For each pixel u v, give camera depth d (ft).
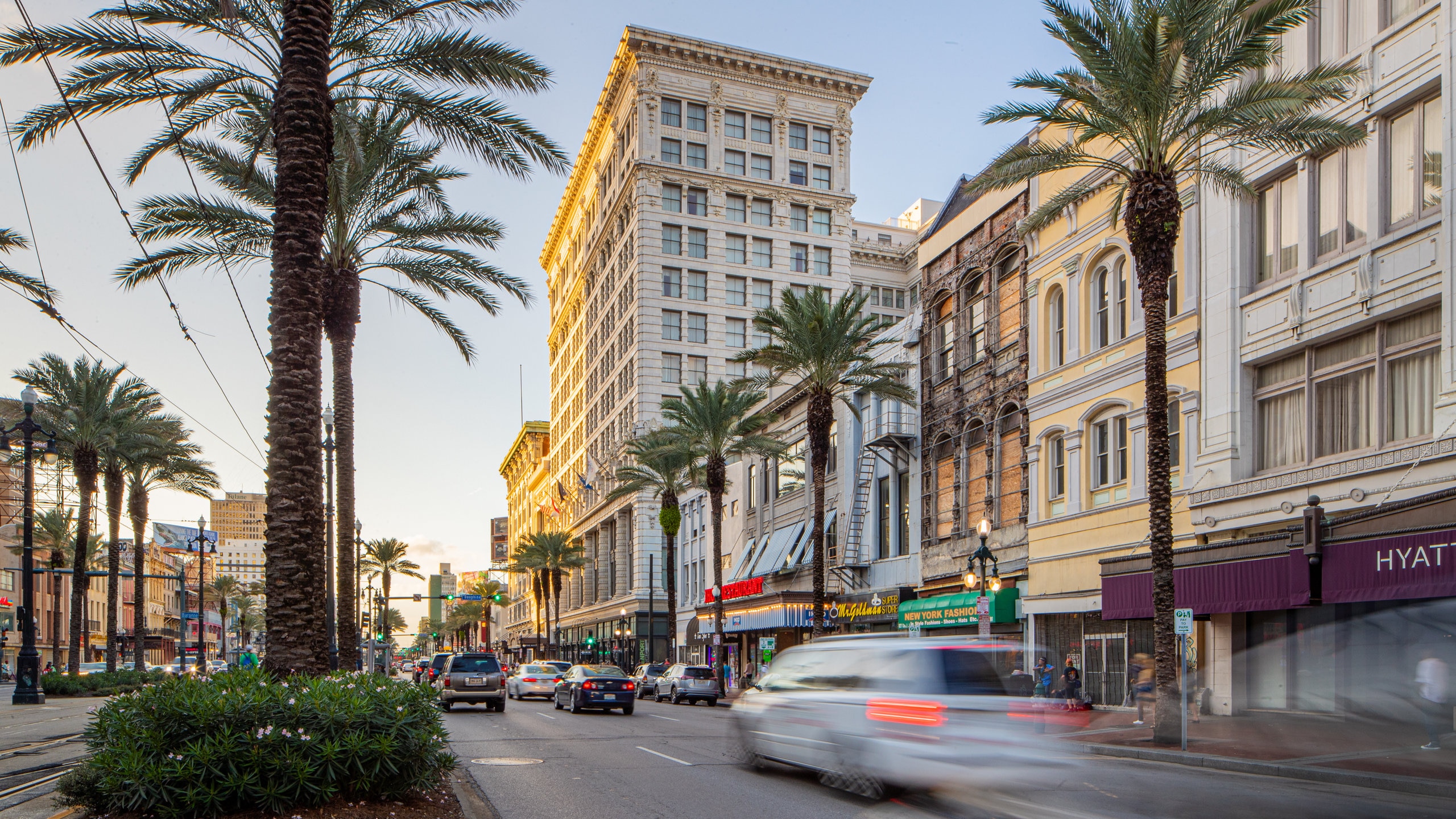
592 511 298.15
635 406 239.91
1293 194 72.59
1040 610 97.71
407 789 31.89
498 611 618.85
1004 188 79.15
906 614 119.55
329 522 114.52
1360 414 66.08
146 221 72.33
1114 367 89.30
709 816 34.63
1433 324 61.21
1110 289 91.81
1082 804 14.14
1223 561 70.74
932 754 32.65
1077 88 68.28
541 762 52.19
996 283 110.93
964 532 114.62
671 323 242.58
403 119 75.82
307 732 29.89
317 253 39.34
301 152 39.11
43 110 53.26
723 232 248.52
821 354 114.21
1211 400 77.20
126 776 27.37
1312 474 66.69
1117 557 84.94
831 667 41.34
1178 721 56.29
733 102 253.44
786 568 158.71
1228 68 62.39
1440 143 61.21
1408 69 62.59
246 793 28.19
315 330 38.65
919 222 307.78
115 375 132.46
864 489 138.92
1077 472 94.38
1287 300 70.95
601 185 295.28
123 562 337.93
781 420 172.86
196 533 412.98
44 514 207.82
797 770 47.32
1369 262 64.39
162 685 30.30
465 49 56.44
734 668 184.03
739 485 193.06
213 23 54.19
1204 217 79.15
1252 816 11.28
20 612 103.24
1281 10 59.77
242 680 31.94
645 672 151.94
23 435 119.96
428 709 33.65
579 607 329.72
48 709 92.84
